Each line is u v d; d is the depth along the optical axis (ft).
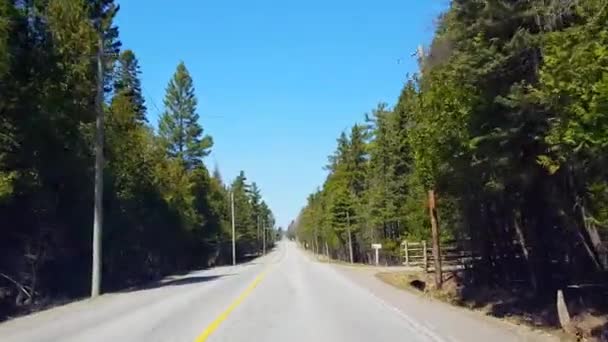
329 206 309.22
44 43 87.04
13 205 85.56
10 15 78.84
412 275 126.21
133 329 44.70
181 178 201.46
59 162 92.63
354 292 80.12
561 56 34.71
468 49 51.39
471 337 38.47
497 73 49.55
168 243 180.75
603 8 34.27
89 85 98.58
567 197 57.52
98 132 93.30
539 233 77.46
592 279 69.51
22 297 88.28
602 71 31.19
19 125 82.17
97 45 100.42
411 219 158.10
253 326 45.50
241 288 88.99
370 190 232.73
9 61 75.66
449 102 55.16
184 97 253.65
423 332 41.27
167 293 84.38
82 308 65.21
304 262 233.35
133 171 136.67
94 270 89.04
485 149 53.57
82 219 107.86
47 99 86.63
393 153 202.49
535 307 69.31
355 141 283.38
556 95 36.86
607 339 43.75
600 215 54.70
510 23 49.39
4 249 89.20
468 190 79.05
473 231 106.63
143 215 147.54
